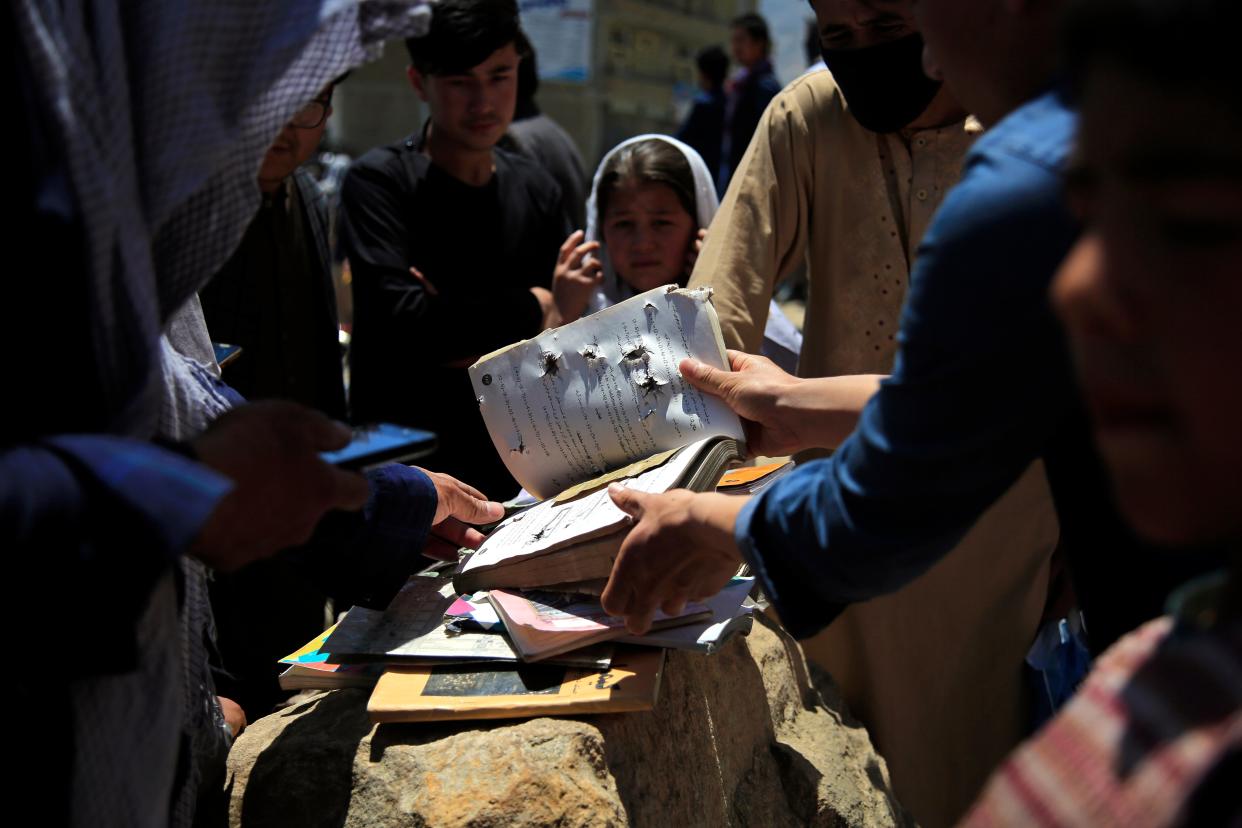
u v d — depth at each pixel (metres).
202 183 0.91
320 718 1.39
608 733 1.26
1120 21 0.50
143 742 0.90
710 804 1.40
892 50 1.60
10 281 0.81
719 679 1.49
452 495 1.49
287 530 0.94
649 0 14.66
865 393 1.36
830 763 1.61
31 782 0.81
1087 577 0.97
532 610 1.33
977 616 1.81
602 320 1.48
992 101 1.00
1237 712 0.52
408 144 2.67
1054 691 1.87
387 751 1.27
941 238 0.86
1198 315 0.51
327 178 6.82
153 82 0.88
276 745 1.35
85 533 0.76
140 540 0.77
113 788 0.87
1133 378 0.55
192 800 1.18
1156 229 0.51
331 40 0.94
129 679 0.88
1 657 0.77
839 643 1.84
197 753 1.27
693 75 16.55
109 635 0.79
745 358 1.49
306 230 2.51
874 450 0.92
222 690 2.16
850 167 1.78
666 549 1.19
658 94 15.38
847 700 1.85
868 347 1.82
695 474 1.33
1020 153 0.84
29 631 0.77
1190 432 0.54
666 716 1.36
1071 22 0.54
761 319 1.81
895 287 1.79
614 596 1.23
